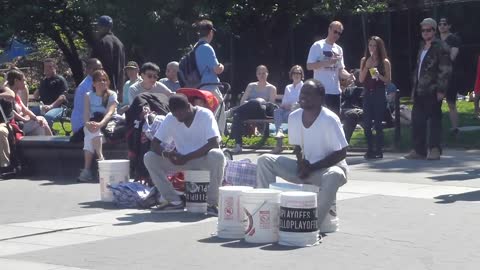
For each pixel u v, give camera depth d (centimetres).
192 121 1149
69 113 2239
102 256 916
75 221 1124
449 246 940
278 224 974
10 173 1583
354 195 1292
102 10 2894
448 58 1622
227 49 3047
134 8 2902
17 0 3023
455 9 2884
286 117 1867
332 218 1023
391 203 1218
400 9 2989
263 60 3058
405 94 2995
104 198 1274
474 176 1462
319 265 863
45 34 3209
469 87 2850
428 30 1622
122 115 1558
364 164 1634
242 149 1911
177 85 1650
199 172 1159
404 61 2992
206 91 1385
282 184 1030
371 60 1680
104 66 1667
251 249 940
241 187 1021
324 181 995
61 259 905
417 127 1670
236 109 1889
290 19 3006
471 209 1162
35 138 1611
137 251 938
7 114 1608
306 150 1045
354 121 1809
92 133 1494
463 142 1880
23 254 933
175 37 2975
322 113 1030
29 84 3938
